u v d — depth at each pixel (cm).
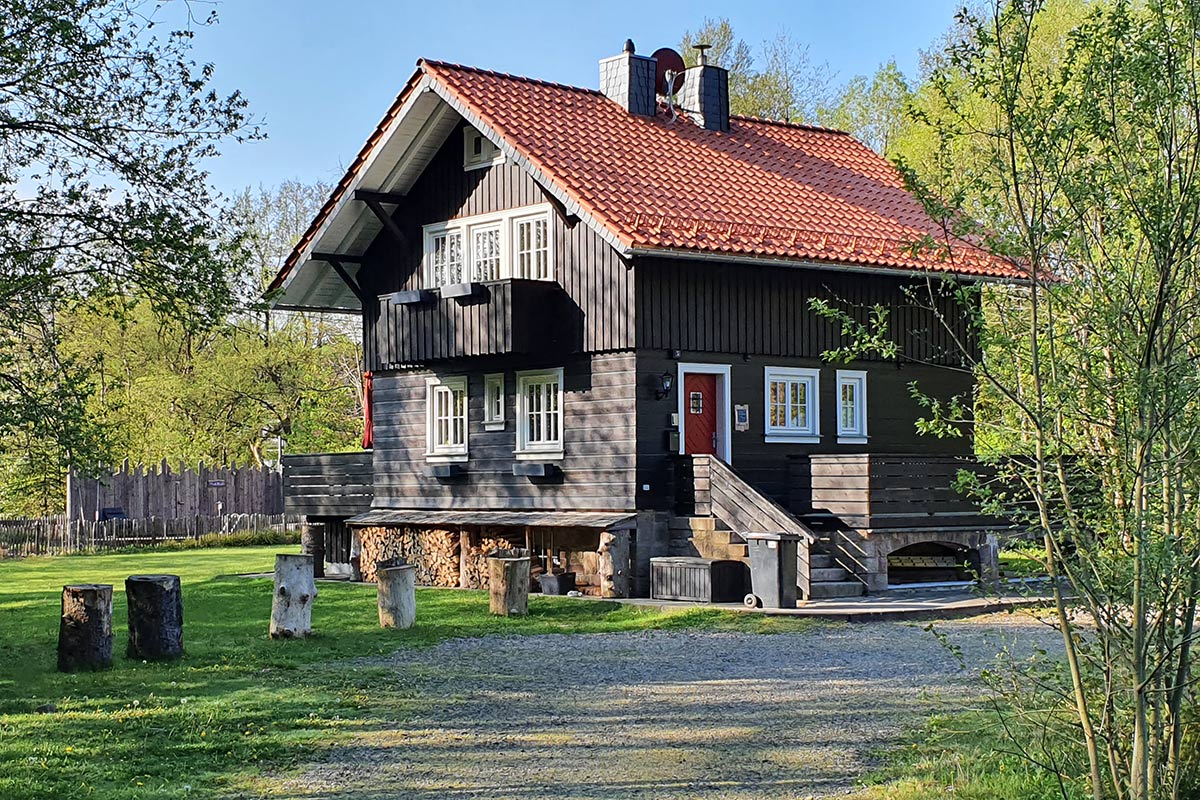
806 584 2047
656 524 2242
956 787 920
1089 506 770
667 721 1203
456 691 1362
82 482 4109
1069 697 836
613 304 2277
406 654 1631
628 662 1561
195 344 5038
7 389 1659
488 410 2539
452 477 2606
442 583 2534
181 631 1566
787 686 1379
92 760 1059
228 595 2344
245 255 1738
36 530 3872
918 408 2573
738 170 2602
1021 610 932
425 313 2475
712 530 2184
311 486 2898
